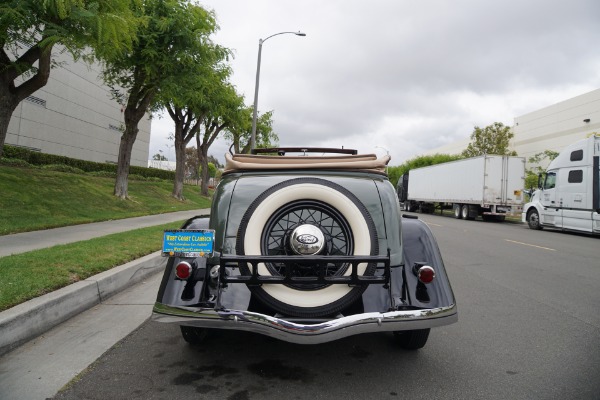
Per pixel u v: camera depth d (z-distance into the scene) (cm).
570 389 299
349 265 296
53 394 278
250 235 292
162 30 1324
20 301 391
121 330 407
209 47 1479
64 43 762
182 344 375
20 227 920
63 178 1622
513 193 2206
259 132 3628
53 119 2584
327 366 334
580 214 1516
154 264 675
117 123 3353
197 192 3297
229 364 334
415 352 367
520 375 322
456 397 286
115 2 802
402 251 321
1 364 323
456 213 2502
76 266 538
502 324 453
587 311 507
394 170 5525
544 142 3634
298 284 285
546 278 705
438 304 295
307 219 313
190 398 278
